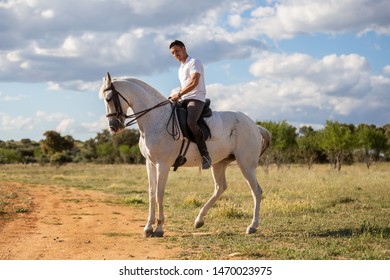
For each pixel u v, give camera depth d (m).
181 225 10.41
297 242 8.17
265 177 26.52
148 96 8.57
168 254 7.43
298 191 16.72
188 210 13.11
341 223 10.12
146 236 8.85
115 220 11.54
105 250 7.82
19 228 10.26
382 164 47.81
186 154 8.66
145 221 11.37
